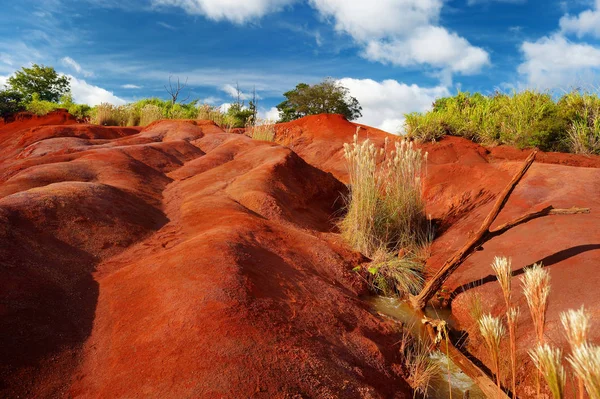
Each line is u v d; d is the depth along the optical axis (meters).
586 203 6.17
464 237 6.73
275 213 7.06
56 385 2.76
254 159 9.70
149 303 3.57
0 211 4.61
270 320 3.39
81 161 8.33
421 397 3.47
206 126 15.57
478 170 9.02
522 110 12.24
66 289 3.88
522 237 5.73
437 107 17.28
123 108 23.84
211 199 7.00
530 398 3.42
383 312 5.02
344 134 19.06
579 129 10.95
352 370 3.24
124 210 5.96
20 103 33.56
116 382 2.72
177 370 2.72
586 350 1.14
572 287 4.25
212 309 3.31
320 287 4.68
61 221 4.98
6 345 2.92
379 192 7.51
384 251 6.46
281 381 2.71
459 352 4.01
